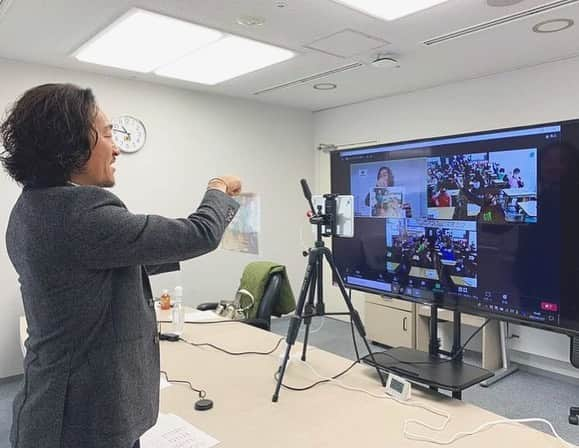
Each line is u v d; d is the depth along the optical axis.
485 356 3.61
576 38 3.04
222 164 4.68
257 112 4.96
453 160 1.46
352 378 1.62
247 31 2.90
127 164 4.04
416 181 1.57
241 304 3.15
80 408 0.85
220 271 4.64
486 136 1.38
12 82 3.43
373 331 4.43
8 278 3.47
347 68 3.71
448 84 4.22
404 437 1.19
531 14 2.64
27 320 0.92
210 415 1.34
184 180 4.39
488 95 3.95
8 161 0.88
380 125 4.83
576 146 1.19
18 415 0.88
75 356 0.86
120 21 2.73
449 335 3.97
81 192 0.86
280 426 1.27
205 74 3.85
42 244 0.84
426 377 1.44
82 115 0.87
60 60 3.46
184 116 4.38
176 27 2.83
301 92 4.54
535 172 1.28
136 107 4.07
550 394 3.25
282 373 1.48
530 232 1.30
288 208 5.28
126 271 0.92
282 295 3.11
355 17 2.68
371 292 1.75
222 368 1.74
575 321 1.22
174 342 2.10
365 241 1.76
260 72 3.81
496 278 1.38
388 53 3.32
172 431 1.25
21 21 2.71
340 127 5.25
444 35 2.98
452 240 1.48
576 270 1.21
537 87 3.63
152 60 3.48
